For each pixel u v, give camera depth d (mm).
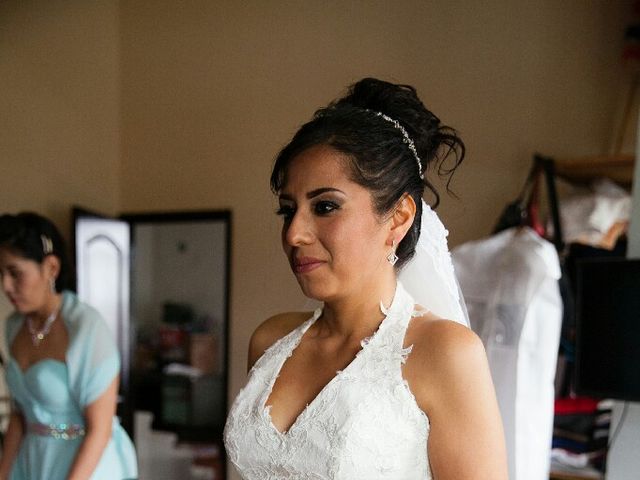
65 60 2934
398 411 734
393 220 800
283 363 893
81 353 1493
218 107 3098
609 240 1830
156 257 3338
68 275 1660
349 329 837
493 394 734
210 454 3131
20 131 2625
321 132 767
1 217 1518
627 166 1796
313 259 762
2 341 2371
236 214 3049
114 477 1636
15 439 1694
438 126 900
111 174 3295
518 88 2316
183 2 3180
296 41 2885
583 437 1739
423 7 2527
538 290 1602
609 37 2148
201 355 3201
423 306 958
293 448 765
